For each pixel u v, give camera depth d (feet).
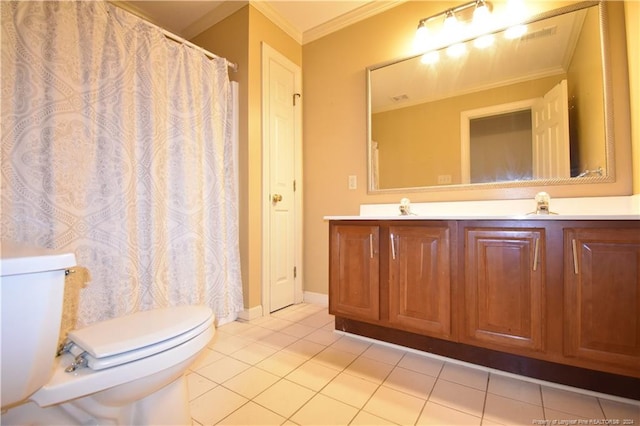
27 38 4.14
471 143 6.34
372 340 5.89
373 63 7.65
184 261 5.98
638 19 4.58
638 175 4.67
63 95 4.42
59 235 4.32
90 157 4.69
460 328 4.68
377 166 7.51
